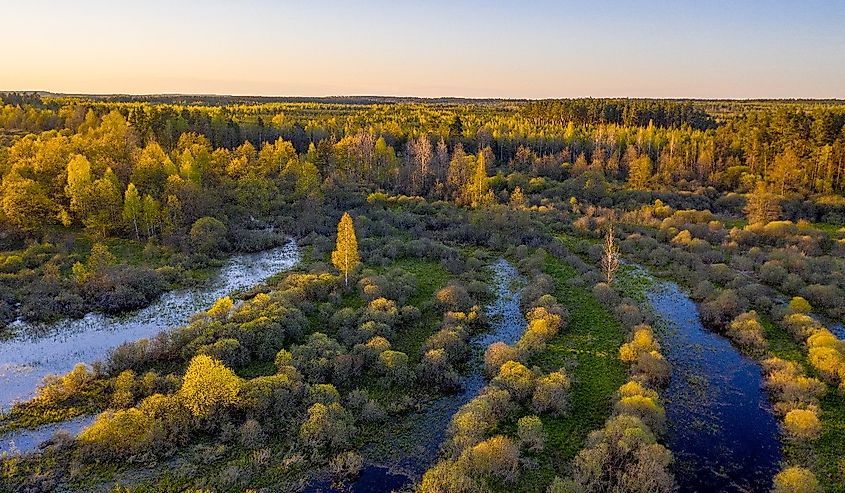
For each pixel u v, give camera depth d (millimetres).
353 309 58875
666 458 33625
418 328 55344
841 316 57094
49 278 61844
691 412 41250
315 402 39312
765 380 45844
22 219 72688
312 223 89812
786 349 50688
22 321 55344
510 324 57469
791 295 64062
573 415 40438
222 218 86250
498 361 45656
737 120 150500
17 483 32469
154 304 61188
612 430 35656
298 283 62688
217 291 65562
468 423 36375
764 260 74875
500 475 33469
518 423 37875
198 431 37156
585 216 96688
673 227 89562
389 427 39094
